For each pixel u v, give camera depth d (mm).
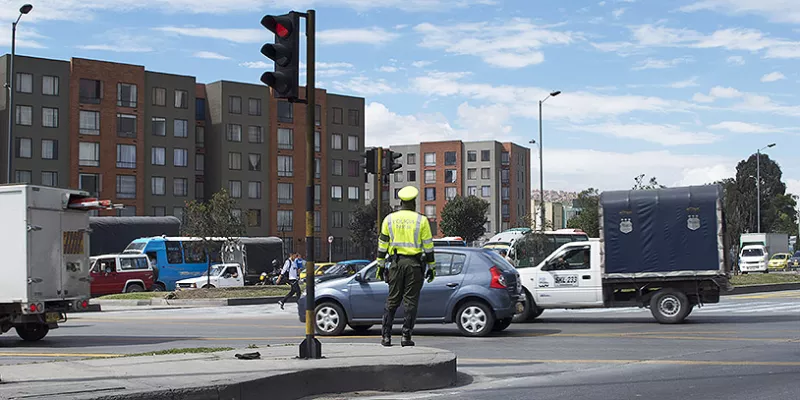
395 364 9172
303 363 9188
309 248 9805
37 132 67625
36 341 16000
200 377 8211
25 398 7008
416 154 122500
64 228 16203
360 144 89188
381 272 11305
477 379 10023
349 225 86938
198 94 80250
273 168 81688
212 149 79625
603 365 11062
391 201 123125
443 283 15117
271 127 81750
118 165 71688
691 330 16125
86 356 12617
